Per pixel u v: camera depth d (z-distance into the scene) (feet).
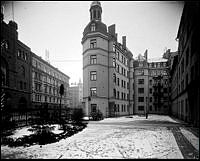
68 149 23.75
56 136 31.19
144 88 170.40
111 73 107.76
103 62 104.17
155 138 32.17
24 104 107.76
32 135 29.55
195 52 51.72
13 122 40.75
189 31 59.88
